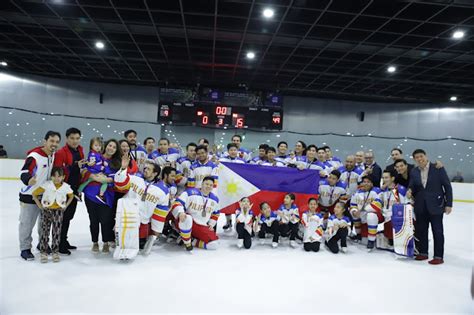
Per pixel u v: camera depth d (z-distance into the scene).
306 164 6.07
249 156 6.69
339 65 12.34
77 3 9.01
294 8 8.52
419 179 4.75
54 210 3.65
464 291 3.47
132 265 3.73
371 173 5.83
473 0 7.57
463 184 12.27
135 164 4.46
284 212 5.05
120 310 2.63
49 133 3.68
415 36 9.67
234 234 5.68
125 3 8.93
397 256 4.65
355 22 9.11
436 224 4.58
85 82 16.16
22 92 15.48
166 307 2.72
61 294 2.87
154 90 16.34
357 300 3.09
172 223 4.74
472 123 15.80
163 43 11.45
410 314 2.87
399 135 16.44
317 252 4.79
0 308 2.57
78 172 4.04
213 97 15.08
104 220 4.02
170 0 8.69
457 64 11.59
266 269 3.84
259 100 15.14
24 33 11.33
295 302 2.96
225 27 9.90
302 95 16.56
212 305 2.80
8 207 6.88
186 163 5.68
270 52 11.59
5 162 11.70
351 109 16.55
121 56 12.88
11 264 3.55
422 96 15.48
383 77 13.33
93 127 12.44
